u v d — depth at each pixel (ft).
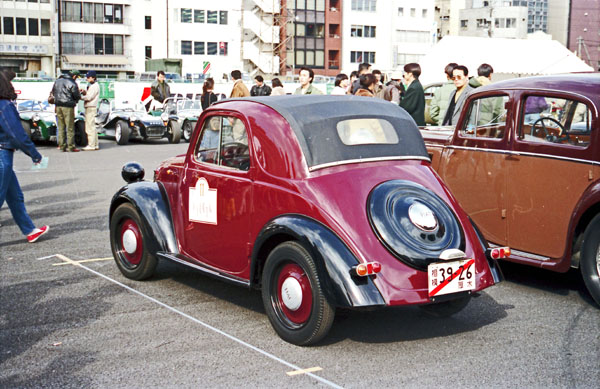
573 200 16.75
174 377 12.23
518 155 18.01
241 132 15.57
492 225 18.84
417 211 13.62
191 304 16.62
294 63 265.54
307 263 13.16
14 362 12.95
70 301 16.80
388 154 15.05
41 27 217.97
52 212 29.12
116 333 14.53
